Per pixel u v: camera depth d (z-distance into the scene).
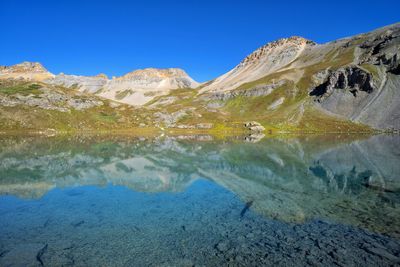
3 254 17.55
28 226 22.00
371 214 24.42
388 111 154.25
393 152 67.81
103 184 36.97
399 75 175.00
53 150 74.31
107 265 16.45
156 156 64.06
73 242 19.28
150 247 18.56
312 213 24.75
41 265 16.38
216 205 27.45
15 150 73.44
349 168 47.19
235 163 53.72
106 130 159.00
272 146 85.12
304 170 45.81
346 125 152.88
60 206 27.17
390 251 17.78
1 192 32.34
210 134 150.00
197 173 44.25
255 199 29.36
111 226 22.06
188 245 18.81
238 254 17.55
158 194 31.91
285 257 17.16
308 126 158.88
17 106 159.00
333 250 17.94
